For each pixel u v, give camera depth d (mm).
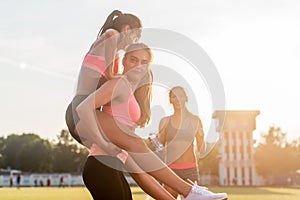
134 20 3928
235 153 79938
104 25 4020
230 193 32594
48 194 30094
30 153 110125
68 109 3855
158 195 3895
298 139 104750
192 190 3730
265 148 103500
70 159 110688
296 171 100938
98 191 3762
